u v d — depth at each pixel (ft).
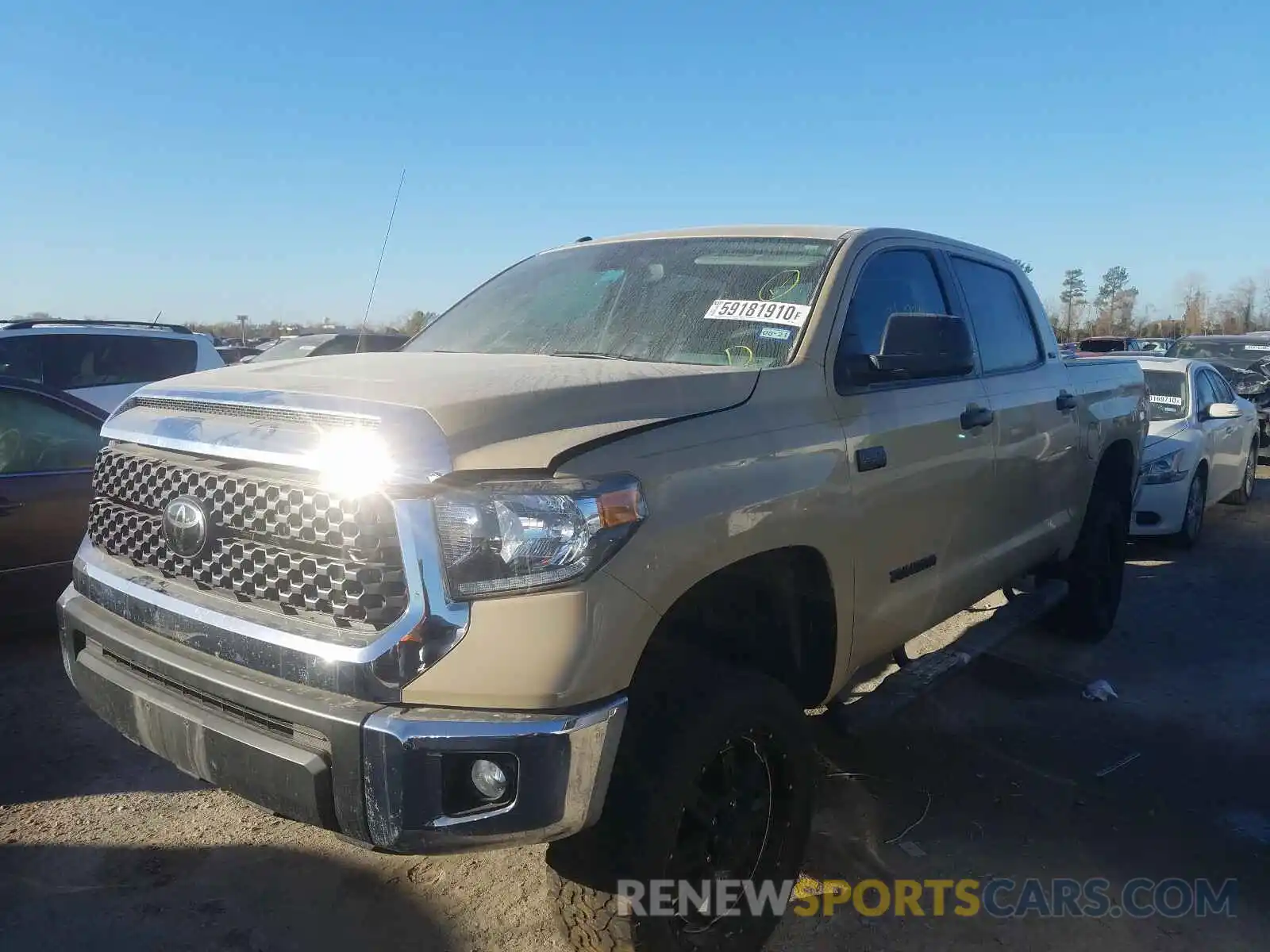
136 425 8.94
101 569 9.18
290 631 7.47
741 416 9.09
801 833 9.60
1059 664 18.10
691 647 9.00
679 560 7.89
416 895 10.46
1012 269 16.10
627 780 7.93
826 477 9.74
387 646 7.00
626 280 12.16
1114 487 19.21
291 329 67.72
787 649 10.12
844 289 11.11
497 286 13.66
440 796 6.92
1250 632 20.25
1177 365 30.35
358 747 6.95
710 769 8.66
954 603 12.82
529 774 6.97
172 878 10.62
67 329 31.01
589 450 7.61
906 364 10.73
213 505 8.06
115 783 12.75
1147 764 13.94
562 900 8.16
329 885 10.61
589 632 7.16
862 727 11.51
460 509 7.00
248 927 9.81
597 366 9.28
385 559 7.11
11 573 16.83
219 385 8.63
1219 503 36.06
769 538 8.91
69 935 9.58
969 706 16.01
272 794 7.41
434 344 12.65
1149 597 23.06
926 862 11.30
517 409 7.61
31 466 17.60
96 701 9.04
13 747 13.70
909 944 9.76
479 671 6.97
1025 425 14.30
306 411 7.60
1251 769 13.83
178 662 8.05
